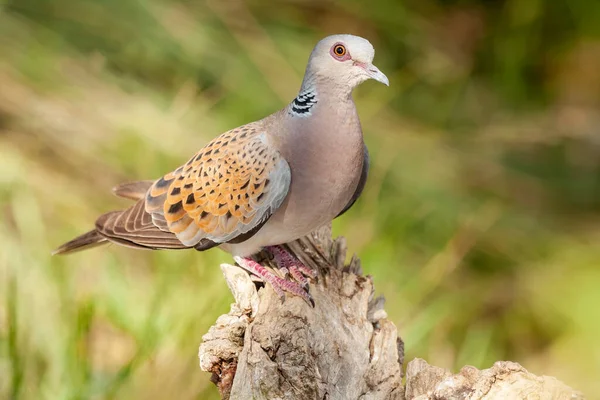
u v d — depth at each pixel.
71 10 13.30
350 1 15.38
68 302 9.48
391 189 12.90
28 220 10.81
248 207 7.39
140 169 11.70
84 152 11.84
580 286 12.38
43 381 8.66
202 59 13.35
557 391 5.95
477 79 16.16
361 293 7.11
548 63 16.95
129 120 11.90
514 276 12.75
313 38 14.70
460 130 14.91
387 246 11.31
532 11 16.80
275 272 7.43
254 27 14.05
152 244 7.73
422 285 11.39
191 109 12.44
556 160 14.97
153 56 13.29
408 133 13.90
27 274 9.95
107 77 12.78
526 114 15.86
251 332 6.70
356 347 6.78
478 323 12.06
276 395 6.49
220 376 6.86
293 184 7.29
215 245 7.71
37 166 11.61
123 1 13.39
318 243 7.95
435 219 12.87
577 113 16.05
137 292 10.00
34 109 12.07
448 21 16.67
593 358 11.51
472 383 6.07
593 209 14.18
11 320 8.26
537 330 12.12
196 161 7.66
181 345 8.52
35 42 12.83
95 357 9.34
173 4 13.78
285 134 7.30
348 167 7.25
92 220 11.23
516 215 13.70
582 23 17.05
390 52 15.37
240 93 13.12
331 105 7.18
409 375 6.58
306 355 6.59
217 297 9.02
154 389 8.36
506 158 14.70
